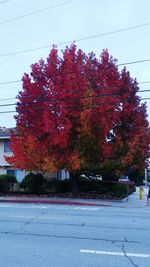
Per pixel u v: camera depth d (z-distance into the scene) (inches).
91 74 1037.2
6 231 453.1
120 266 303.4
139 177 2321.6
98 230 466.0
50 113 1019.9
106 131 999.0
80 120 1000.9
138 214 651.5
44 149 1026.1
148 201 1048.2
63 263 308.7
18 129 1074.7
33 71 1061.8
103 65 1048.8
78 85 1013.8
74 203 892.6
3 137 1550.2
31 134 1040.8
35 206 796.0
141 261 319.0
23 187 1228.5
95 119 994.1
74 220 555.5
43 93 1039.6
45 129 990.4
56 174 1445.6
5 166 1566.2
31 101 1045.2
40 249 356.5
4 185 1225.4
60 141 989.8
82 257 328.8
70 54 1047.0
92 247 367.6
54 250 353.1
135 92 1064.2
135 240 405.4
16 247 365.1
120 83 1040.2
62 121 1002.7
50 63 1051.3
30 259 319.9
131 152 1023.6
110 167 1034.1
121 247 369.7
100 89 1025.5
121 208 800.3
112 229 475.2
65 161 1027.3
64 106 1007.0
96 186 1227.2
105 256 333.4
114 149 1030.4
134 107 1059.9
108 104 1004.6
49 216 601.0
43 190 1208.8
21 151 1061.1
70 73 1023.0
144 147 1053.2
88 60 1040.2
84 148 1011.3
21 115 1061.8
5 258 322.7
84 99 1003.9
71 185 1204.5
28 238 409.4
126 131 1054.4
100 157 1034.7
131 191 1482.5
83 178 1296.8
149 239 411.5
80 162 1018.1
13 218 572.1
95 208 775.7
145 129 1065.5
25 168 1066.1
